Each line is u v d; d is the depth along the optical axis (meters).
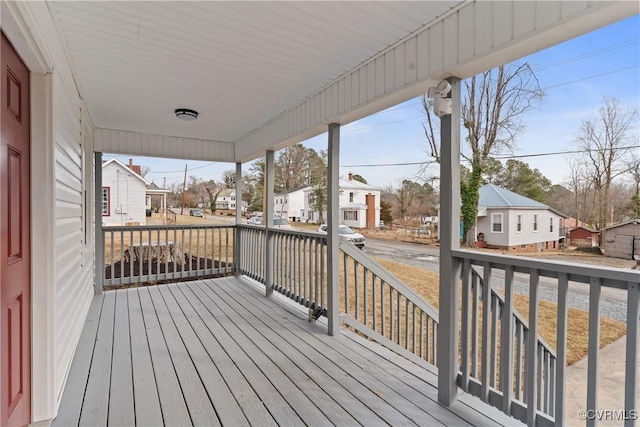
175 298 4.48
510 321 1.78
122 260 4.92
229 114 4.12
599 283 1.39
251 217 18.56
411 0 1.83
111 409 1.95
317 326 3.46
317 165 18.95
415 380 2.33
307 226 17.53
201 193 25.92
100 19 2.01
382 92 2.50
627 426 1.32
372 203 16.67
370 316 5.00
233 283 5.39
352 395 2.12
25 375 1.69
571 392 2.70
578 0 1.43
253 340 3.05
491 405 1.88
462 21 1.90
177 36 2.25
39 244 1.79
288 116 3.97
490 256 1.84
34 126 1.78
